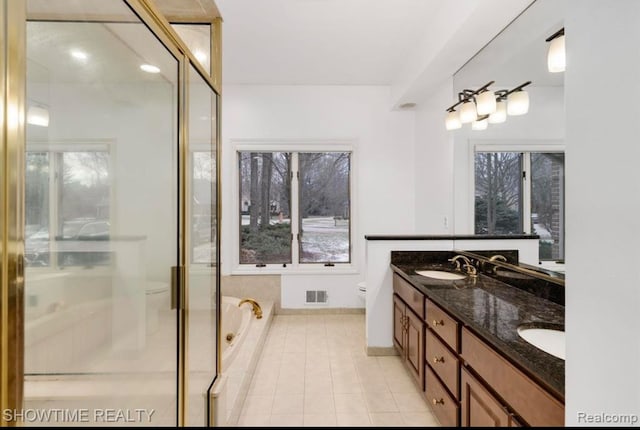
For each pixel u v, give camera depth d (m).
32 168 0.93
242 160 3.93
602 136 0.66
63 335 1.00
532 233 1.87
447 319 1.73
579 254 0.71
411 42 2.88
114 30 1.09
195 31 1.78
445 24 2.24
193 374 1.47
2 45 0.75
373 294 2.87
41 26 0.91
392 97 3.74
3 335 0.73
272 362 2.71
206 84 1.64
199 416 1.52
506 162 2.11
